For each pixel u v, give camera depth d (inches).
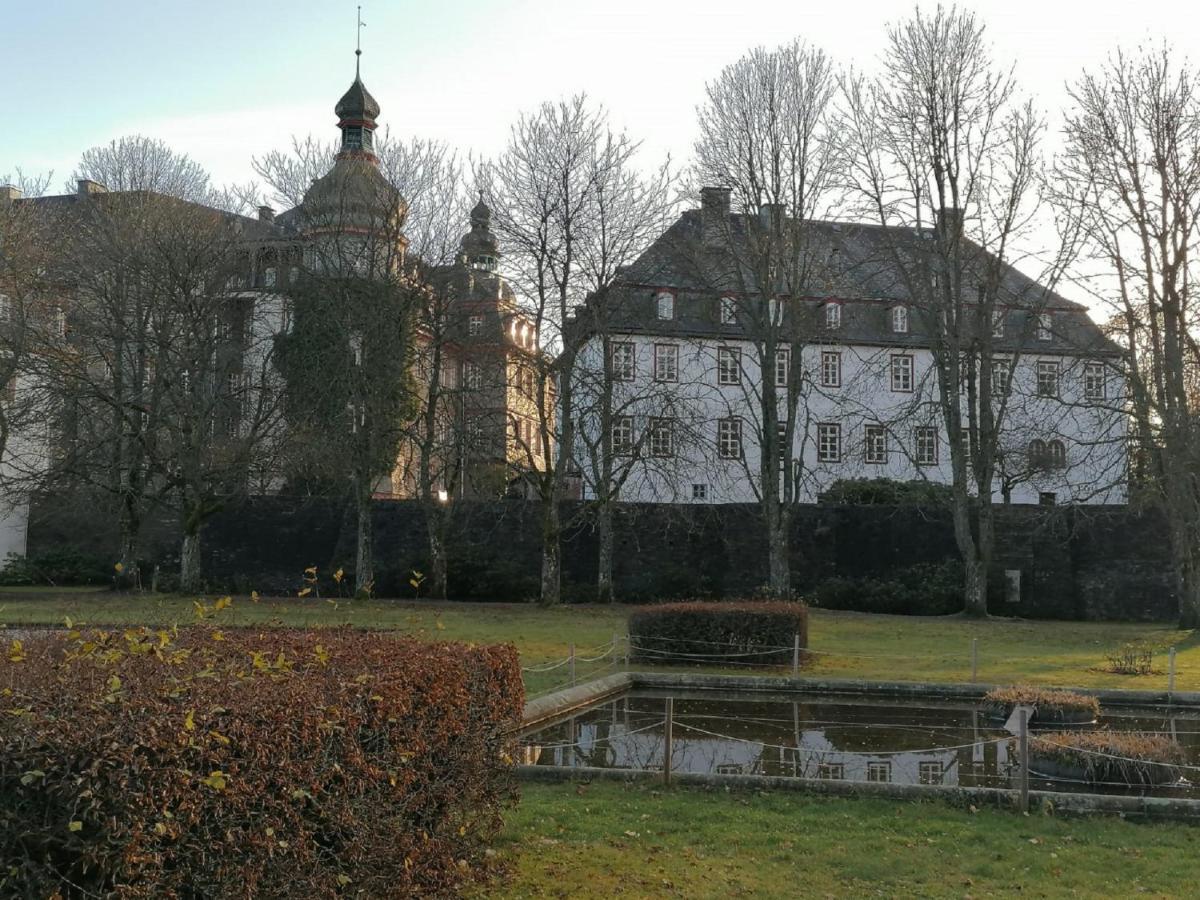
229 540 1539.1
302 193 1423.5
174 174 1573.6
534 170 1369.3
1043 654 935.7
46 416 1328.7
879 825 355.3
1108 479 1758.1
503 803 333.7
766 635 822.5
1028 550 1491.1
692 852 320.2
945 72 1395.2
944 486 1673.2
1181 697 647.8
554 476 1386.6
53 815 153.7
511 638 959.6
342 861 209.8
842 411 1886.1
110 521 1562.5
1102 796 375.2
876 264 2206.0
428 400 1423.5
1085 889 293.0
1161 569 1459.2
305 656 259.0
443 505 1507.1
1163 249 1202.0
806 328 1456.7
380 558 1504.7
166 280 1333.7
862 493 1680.6
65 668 208.7
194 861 169.9
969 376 1449.3
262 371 1417.3
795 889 288.7
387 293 1357.0
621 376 1402.6
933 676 754.2
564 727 555.2
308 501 1515.7
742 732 545.6
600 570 1412.4
